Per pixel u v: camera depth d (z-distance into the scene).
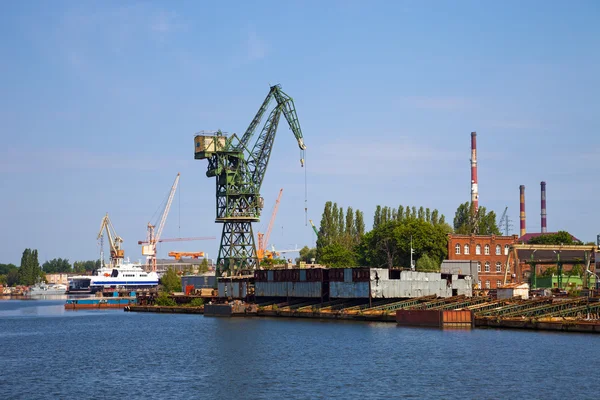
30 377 84.50
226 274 184.88
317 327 131.25
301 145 188.25
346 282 149.38
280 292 167.12
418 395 69.38
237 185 182.50
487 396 68.44
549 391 69.81
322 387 74.00
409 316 127.38
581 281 179.88
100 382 80.25
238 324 144.75
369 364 86.44
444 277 156.00
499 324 118.12
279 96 185.62
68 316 199.75
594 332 106.88
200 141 180.00
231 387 75.31
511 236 192.38
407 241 191.38
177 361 94.50
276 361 91.44
